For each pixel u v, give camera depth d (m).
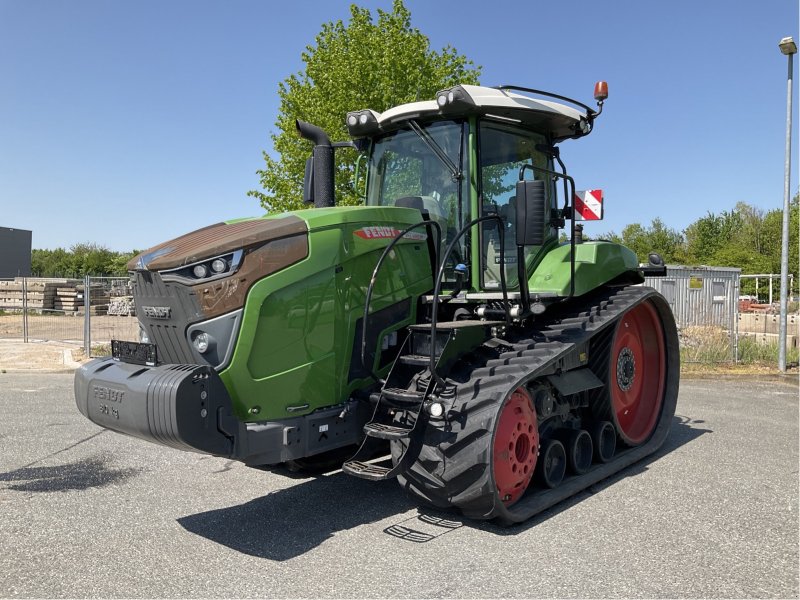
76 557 3.67
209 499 4.70
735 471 5.36
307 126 4.98
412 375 4.34
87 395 3.90
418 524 4.19
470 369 4.32
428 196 4.93
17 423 7.24
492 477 3.83
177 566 3.54
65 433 6.77
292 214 4.14
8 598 3.17
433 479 3.97
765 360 12.37
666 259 46.94
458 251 4.69
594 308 5.38
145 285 3.97
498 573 3.43
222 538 3.95
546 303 5.02
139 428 3.55
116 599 3.16
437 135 4.83
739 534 3.98
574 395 5.29
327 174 4.98
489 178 4.81
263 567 3.53
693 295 14.32
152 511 4.44
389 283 4.41
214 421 3.51
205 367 3.50
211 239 3.86
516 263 5.02
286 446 3.86
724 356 12.24
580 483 4.79
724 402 8.62
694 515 4.32
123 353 3.96
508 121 4.88
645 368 6.51
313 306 3.95
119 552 3.74
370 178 5.34
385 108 14.30
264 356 3.75
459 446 3.91
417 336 4.35
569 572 3.44
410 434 3.99
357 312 4.22
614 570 3.46
